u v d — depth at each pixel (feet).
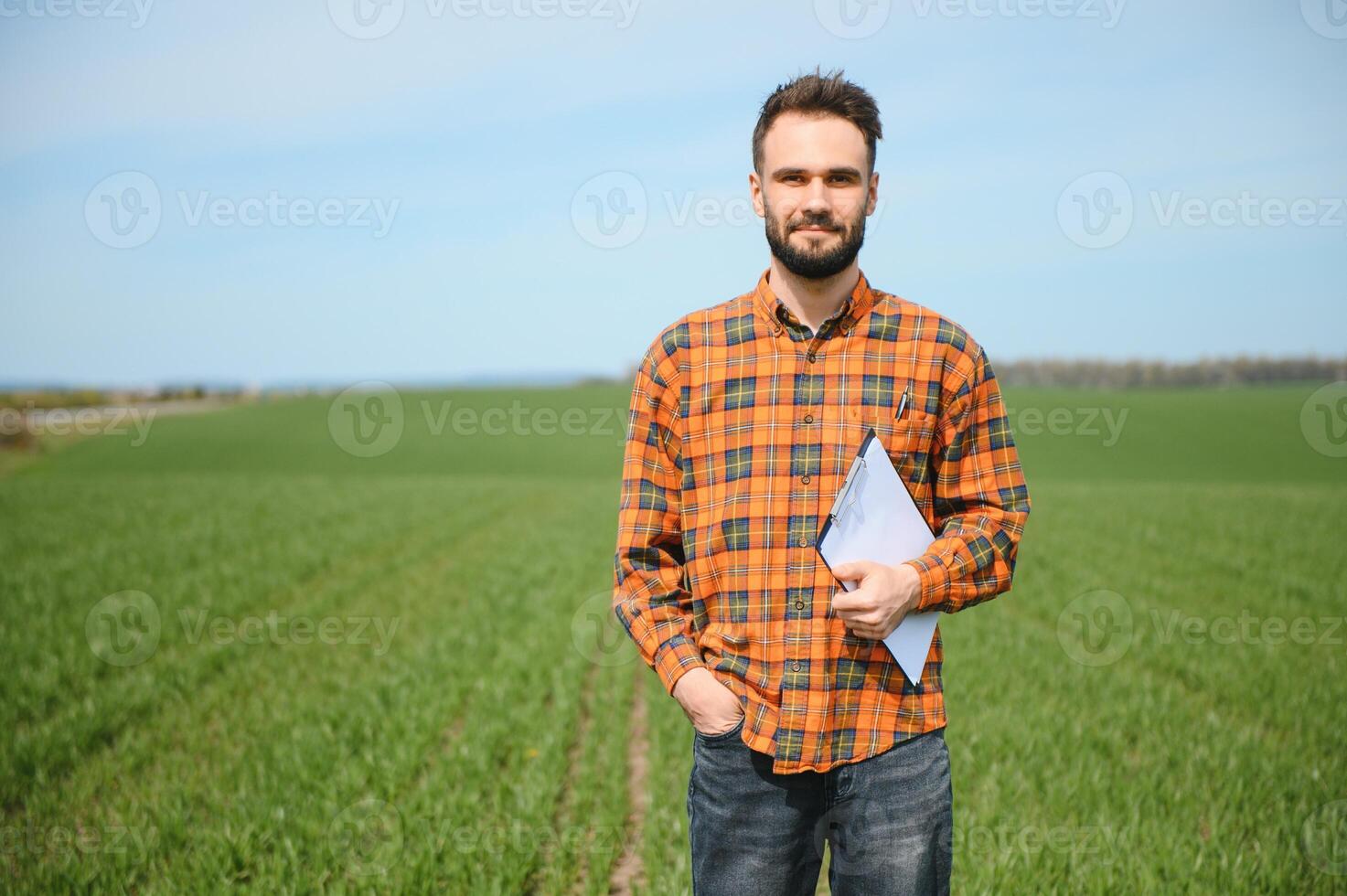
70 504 77.20
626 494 8.24
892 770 7.48
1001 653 30.86
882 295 7.84
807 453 7.52
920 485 7.72
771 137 7.31
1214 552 52.13
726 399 7.70
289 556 51.21
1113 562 49.34
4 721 22.85
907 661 7.50
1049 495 85.30
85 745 21.56
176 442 171.94
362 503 82.48
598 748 22.49
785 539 7.50
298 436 178.70
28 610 36.22
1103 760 20.30
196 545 54.54
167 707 24.93
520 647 31.83
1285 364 205.87
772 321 7.67
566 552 55.67
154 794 18.85
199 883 14.52
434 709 24.11
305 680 28.32
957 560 7.43
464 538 63.98
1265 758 19.99
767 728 7.45
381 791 18.93
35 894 14.33
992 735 21.80
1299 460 139.03
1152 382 205.57
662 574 8.11
